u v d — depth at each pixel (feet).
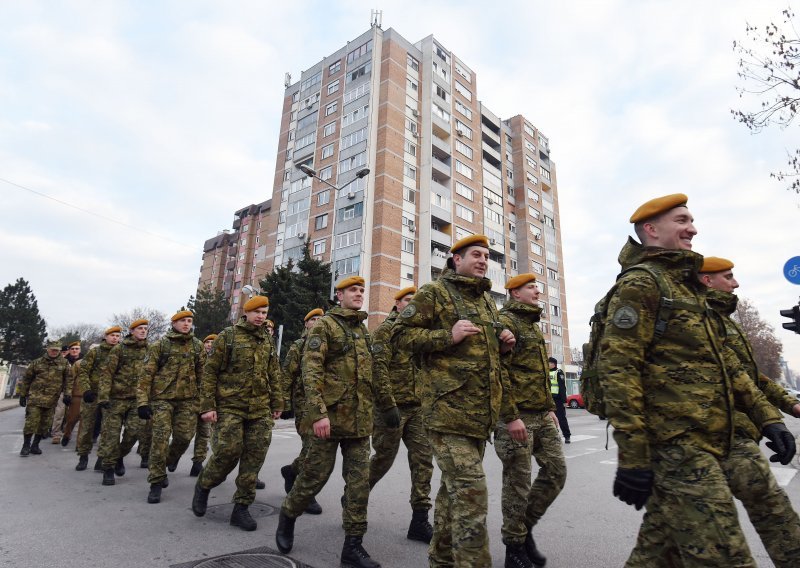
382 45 131.54
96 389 30.71
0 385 106.93
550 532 13.93
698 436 6.34
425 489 13.78
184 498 17.63
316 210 129.29
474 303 10.08
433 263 123.44
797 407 9.76
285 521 12.25
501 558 12.07
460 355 9.27
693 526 5.96
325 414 11.55
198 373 20.35
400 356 15.14
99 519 14.84
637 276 6.96
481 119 158.61
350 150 126.11
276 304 92.22
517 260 161.58
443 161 139.13
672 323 6.70
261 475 22.11
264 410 15.19
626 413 6.22
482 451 9.31
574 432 44.55
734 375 8.56
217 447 14.47
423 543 13.14
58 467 23.85
